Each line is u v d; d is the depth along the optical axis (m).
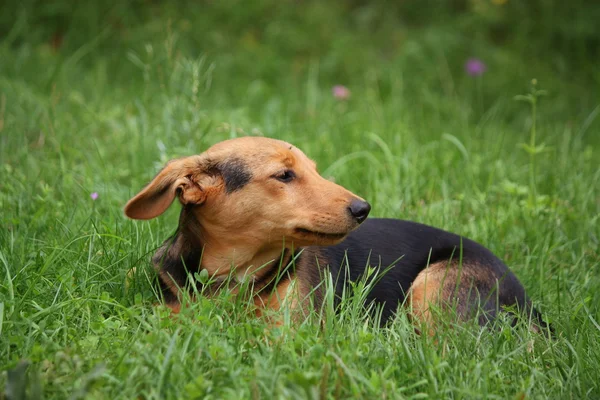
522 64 15.20
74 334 5.39
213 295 5.95
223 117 11.00
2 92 10.50
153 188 5.84
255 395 4.46
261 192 5.82
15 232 6.95
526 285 7.17
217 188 5.87
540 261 7.40
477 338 5.63
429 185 9.10
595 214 8.68
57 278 5.92
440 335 5.56
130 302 6.01
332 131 10.61
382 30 16.31
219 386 4.72
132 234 6.77
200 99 9.16
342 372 4.79
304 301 5.88
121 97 11.92
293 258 5.97
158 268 6.10
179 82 9.39
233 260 5.99
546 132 11.45
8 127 9.45
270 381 4.63
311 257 6.21
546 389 5.14
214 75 13.97
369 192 8.80
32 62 12.69
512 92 14.44
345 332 5.51
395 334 5.50
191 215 6.02
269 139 6.16
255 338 5.16
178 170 5.88
